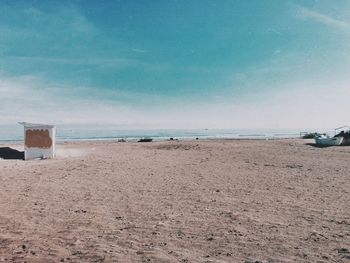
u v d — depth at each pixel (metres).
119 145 47.03
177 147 41.28
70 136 119.31
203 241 8.08
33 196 13.57
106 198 13.22
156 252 7.31
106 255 7.12
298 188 15.13
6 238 8.27
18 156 29.61
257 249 7.53
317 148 37.88
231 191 14.52
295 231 8.84
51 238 8.30
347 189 14.83
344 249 7.47
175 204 12.12
